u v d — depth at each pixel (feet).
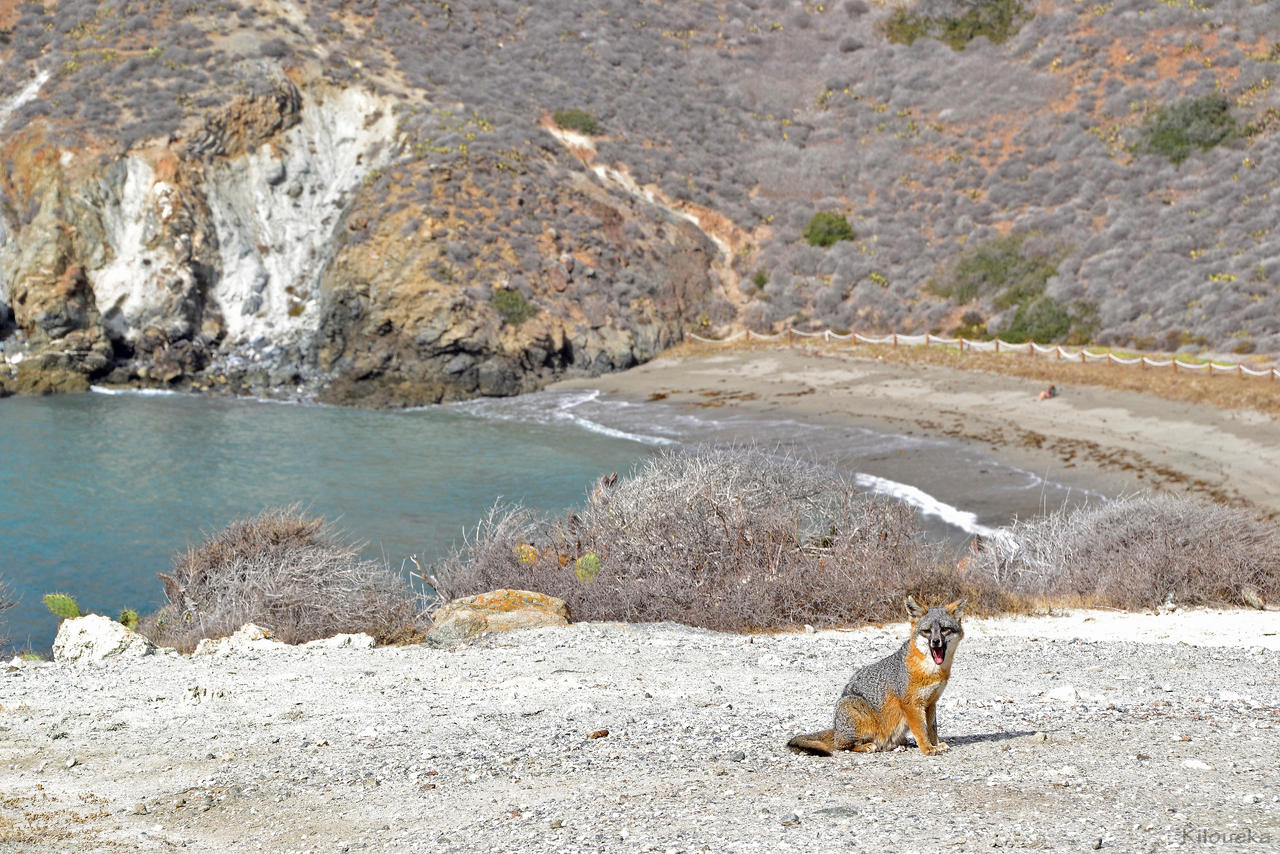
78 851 20.86
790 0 311.68
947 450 123.13
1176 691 34.86
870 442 130.31
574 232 211.41
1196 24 249.55
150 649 47.09
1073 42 260.83
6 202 204.23
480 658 43.62
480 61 260.83
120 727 32.17
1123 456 112.98
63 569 85.81
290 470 125.29
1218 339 155.63
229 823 22.74
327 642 49.93
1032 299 186.91
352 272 196.44
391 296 191.62
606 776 24.36
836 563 59.16
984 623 54.95
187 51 229.86
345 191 220.84
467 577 62.80
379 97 231.91
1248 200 192.03
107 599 78.43
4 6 244.42
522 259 201.98
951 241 215.72
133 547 92.48
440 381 187.42
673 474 65.67
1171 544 63.98
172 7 243.40
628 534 61.98
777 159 251.39
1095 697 33.86
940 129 252.21
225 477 121.29
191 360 199.11
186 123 213.25
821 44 295.07
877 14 297.33
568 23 285.43
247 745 29.60
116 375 195.83
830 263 219.00
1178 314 167.12
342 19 257.96
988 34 278.67
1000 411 137.49
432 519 101.04
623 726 30.30
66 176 201.57
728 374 181.78
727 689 36.76
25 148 206.08
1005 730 27.43
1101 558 65.67
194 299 203.00
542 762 26.21
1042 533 70.08
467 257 196.75
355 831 21.65
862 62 280.72
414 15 269.03
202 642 50.29
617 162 241.35
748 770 23.89
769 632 54.75
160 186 203.92
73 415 164.14
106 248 200.13
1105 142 226.17
